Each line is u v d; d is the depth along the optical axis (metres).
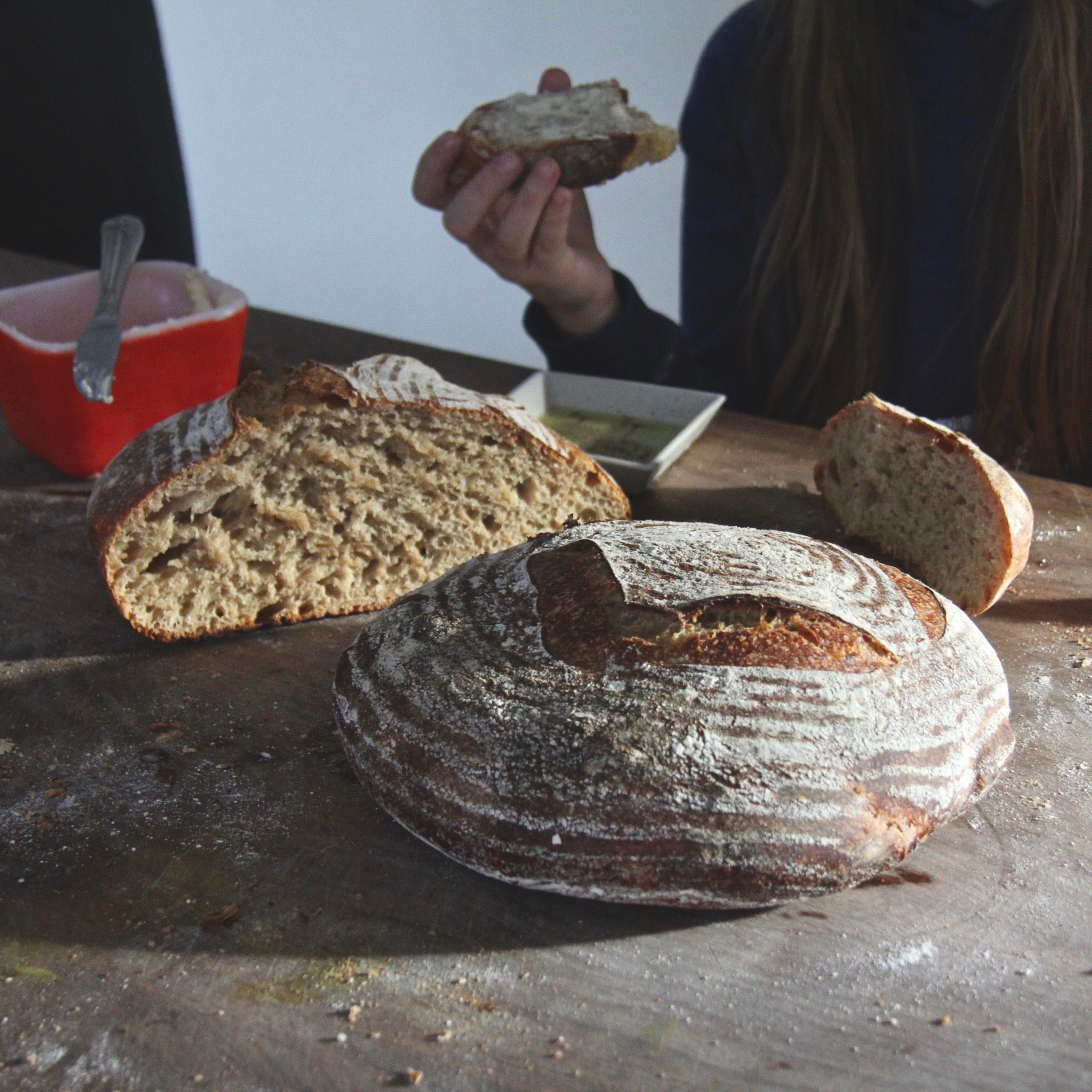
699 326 2.57
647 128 1.63
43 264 2.39
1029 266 1.95
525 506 1.43
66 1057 0.80
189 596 1.31
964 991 0.87
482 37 3.84
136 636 1.33
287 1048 0.81
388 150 4.16
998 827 1.03
